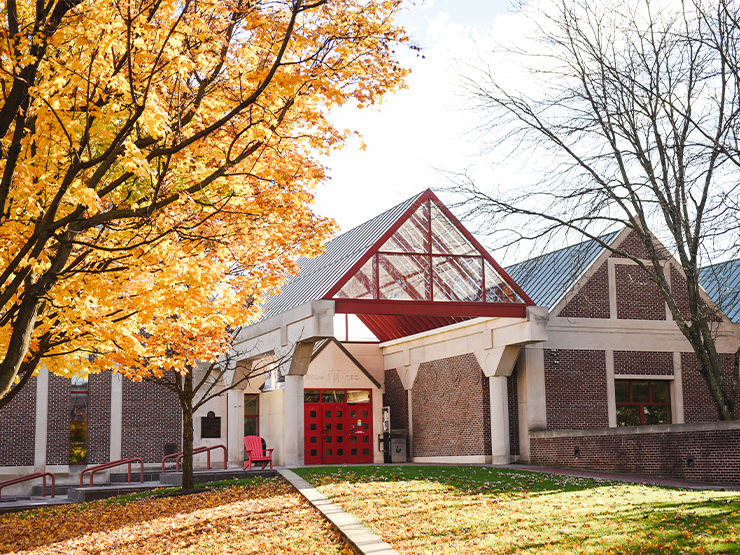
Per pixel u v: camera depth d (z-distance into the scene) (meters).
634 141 21.58
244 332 29.31
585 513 12.48
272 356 30.55
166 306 11.63
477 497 14.90
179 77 9.22
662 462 20.14
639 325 27.56
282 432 31.02
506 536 10.88
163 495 18.52
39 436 27.88
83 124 9.87
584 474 21.22
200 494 18.11
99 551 12.46
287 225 12.57
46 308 11.04
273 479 19.73
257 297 15.48
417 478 18.33
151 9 8.77
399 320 33.06
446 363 29.55
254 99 8.92
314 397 31.84
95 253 10.42
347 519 12.58
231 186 10.23
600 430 22.59
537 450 25.41
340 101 9.69
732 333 28.36
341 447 31.77
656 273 23.09
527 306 24.83
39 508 19.69
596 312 27.22
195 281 11.30
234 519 13.88
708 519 11.20
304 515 13.74
